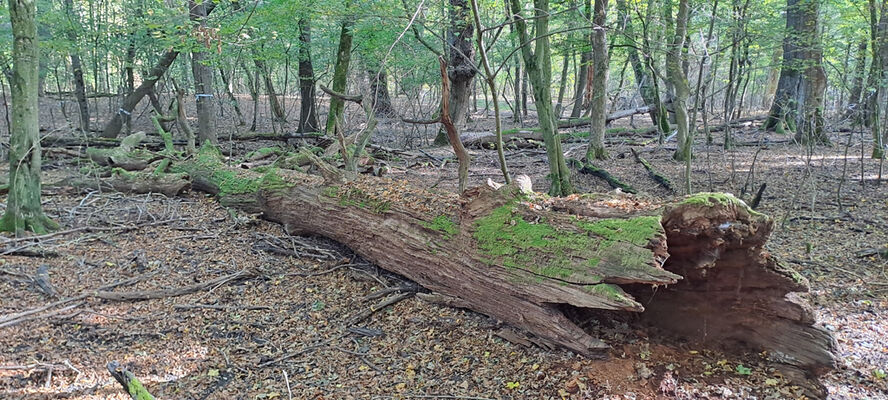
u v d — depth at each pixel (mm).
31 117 5910
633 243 3416
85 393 3639
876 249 5730
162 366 4023
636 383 3477
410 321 4602
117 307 4742
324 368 4059
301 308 4961
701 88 9070
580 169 10438
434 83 15086
